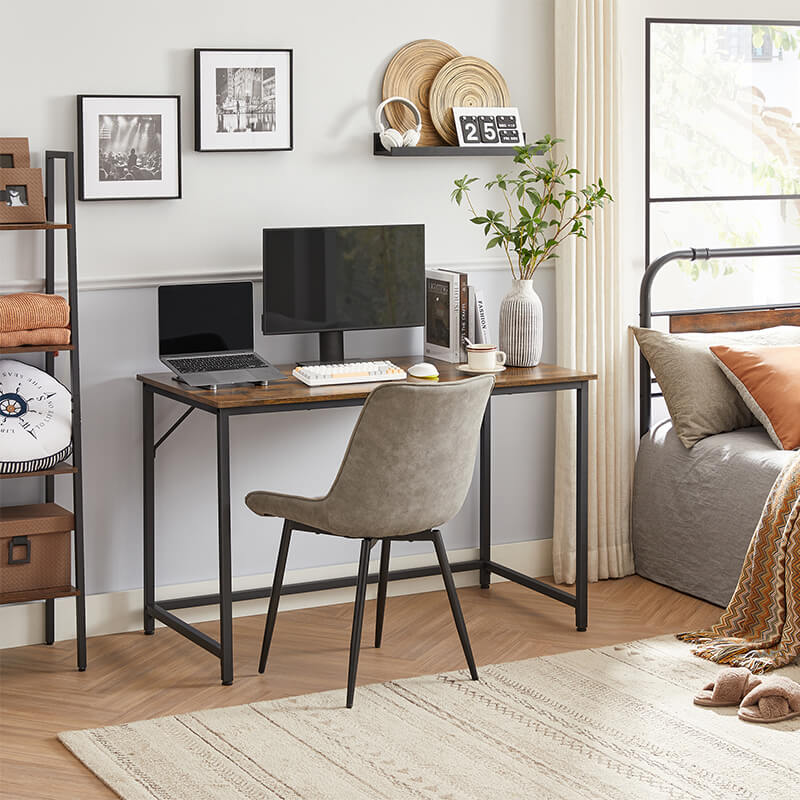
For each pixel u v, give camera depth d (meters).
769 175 5.04
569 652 3.88
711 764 3.06
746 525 4.21
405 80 4.30
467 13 4.38
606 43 4.50
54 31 3.81
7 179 3.59
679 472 4.51
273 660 3.84
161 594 4.15
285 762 3.09
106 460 4.03
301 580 4.33
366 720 3.35
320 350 4.16
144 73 3.94
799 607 3.71
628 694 3.52
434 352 4.31
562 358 4.58
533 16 4.50
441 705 3.45
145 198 3.96
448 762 3.08
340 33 4.19
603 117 4.53
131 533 4.10
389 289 4.20
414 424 3.30
